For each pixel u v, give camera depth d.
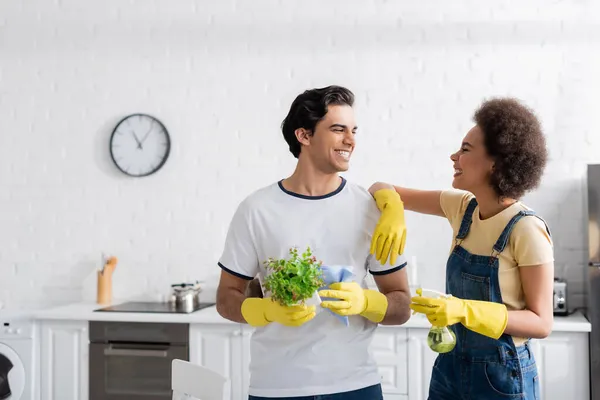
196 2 4.09
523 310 1.80
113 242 4.18
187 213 4.12
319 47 3.99
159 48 4.13
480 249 1.92
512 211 1.88
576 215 3.76
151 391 3.64
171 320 3.60
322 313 1.84
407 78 3.91
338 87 1.88
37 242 4.25
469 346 1.90
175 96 4.12
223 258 1.96
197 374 2.03
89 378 3.71
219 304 1.96
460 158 1.94
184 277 4.12
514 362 1.85
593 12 3.76
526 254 1.81
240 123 4.07
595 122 3.76
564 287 3.49
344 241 1.88
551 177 3.78
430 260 3.88
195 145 4.11
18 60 4.25
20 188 4.26
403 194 2.24
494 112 1.87
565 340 3.30
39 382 3.76
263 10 4.04
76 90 4.21
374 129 3.95
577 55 3.77
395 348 3.44
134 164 4.14
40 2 4.22
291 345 1.84
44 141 4.24
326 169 1.88
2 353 3.76
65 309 3.84
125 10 4.16
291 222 1.88
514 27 3.82
